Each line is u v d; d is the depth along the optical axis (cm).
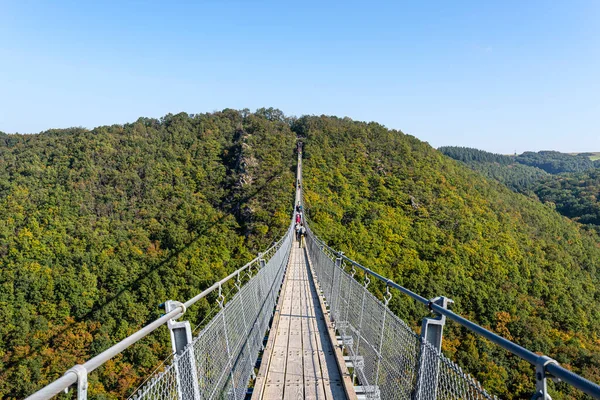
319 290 758
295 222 2170
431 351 164
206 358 196
